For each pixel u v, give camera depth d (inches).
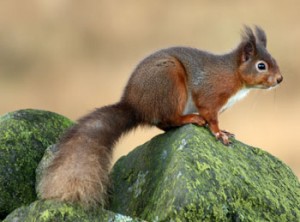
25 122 518.0
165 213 424.8
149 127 506.3
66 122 534.9
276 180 471.2
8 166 497.7
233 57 526.0
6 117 522.6
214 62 520.4
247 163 472.1
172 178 437.7
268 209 446.9
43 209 430.3
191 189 427.8
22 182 497.4
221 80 517.3
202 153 454.3
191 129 478.0
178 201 424.8
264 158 484.1
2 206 490.3
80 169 443.8
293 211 454.3
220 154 464.1
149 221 433.7
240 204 439.2
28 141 510.0
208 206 426.0
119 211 472.1
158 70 497.7
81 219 425.1
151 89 495.5
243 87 530.3
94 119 482.3
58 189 437.7
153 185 461.4
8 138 506.3
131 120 495.8
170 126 504.7
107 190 470.3
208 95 512.4
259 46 534.3
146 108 496.4
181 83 505.4
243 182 448.5
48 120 527.2
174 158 449.1
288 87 1141.1
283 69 1178.6
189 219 422.6
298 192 474.6
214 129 496.4
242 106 1047.0
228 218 430.6
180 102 502.9
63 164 447.2
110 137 482.3
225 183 438.6
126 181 485.1
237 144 486.6
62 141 467.2
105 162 457.4
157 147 482.3
